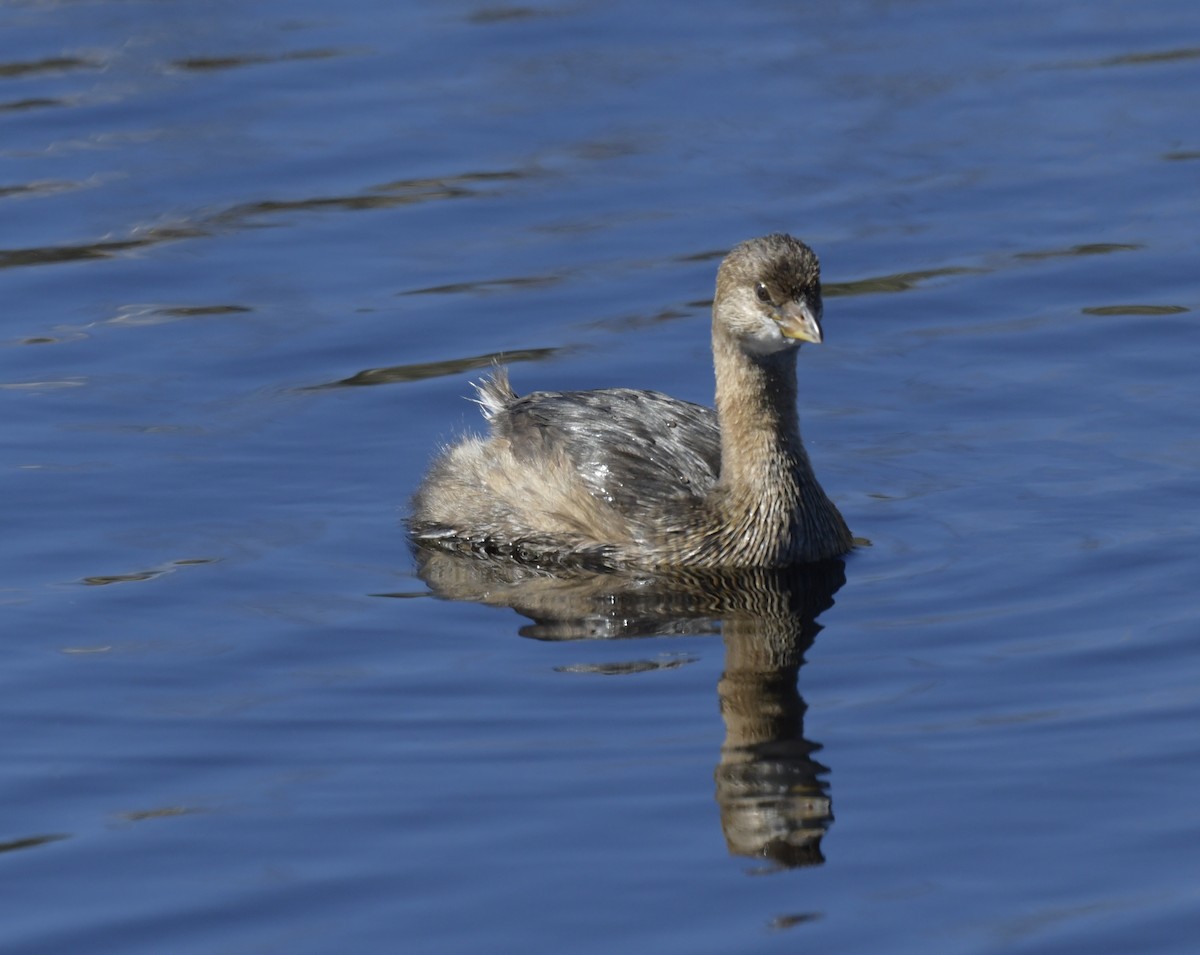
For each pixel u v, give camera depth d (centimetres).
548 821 1116
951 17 2556
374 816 1127
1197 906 1010
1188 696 1238
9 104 2320
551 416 1625
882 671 1300
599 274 1955
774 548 1514
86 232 2052
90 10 2600
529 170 2164
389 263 1989
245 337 1850
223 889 1058
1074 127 2236
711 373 1789
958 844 1078
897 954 982
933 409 1722
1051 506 1543
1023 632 1346
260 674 1313
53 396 1745
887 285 1927
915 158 2170
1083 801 1117
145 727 1241
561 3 2611
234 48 2475
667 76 2377
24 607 1407
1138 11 2562
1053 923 1002
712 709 1252
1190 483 1559
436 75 2394
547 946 996
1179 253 1959
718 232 2025
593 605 1446
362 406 1739
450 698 1276
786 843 1085
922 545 1501
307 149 2216
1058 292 1903
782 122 2259
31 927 1027
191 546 1512
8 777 1180
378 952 995
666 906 1030
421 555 1530
